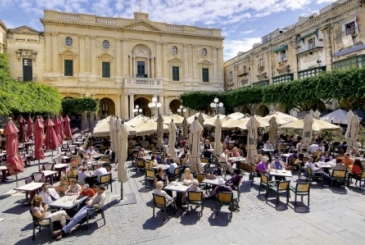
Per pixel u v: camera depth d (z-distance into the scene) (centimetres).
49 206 891
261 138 2381
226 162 1484
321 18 3167
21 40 4131
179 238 790
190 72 5059
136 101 5062
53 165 1451
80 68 4372
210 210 999
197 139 1368
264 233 809
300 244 740
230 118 2369
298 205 1027
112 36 4569
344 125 2503
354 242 745
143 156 1675
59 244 768
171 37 4934
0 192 1239
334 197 1107
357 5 2716
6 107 1912
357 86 2278
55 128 2316
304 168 1434
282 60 3850
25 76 4138
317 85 2619
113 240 787
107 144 2352
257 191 1212
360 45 2673
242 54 4894
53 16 4238
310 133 1641
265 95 3381
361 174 1186
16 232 845
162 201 912
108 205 1071
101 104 4825
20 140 2331
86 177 1227
